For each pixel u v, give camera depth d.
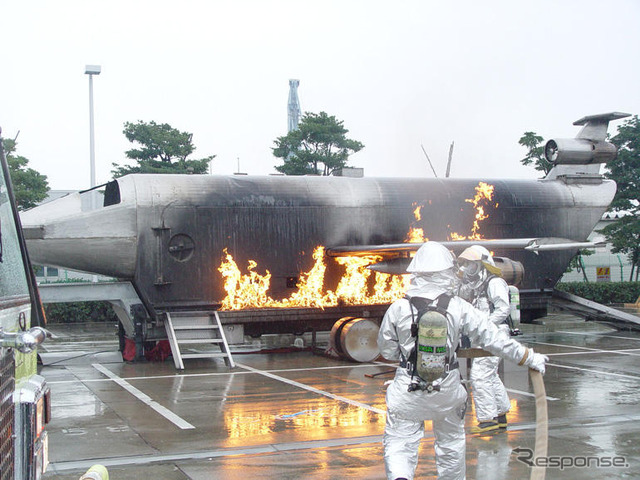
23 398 3.25
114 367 12.59
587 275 32.47
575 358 12.73
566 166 16.84
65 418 7.99
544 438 4.21
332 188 14.35
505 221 15.60
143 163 26.39
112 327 21.55
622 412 8.05
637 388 9.65
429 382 4.29
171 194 13.15
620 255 32.38
